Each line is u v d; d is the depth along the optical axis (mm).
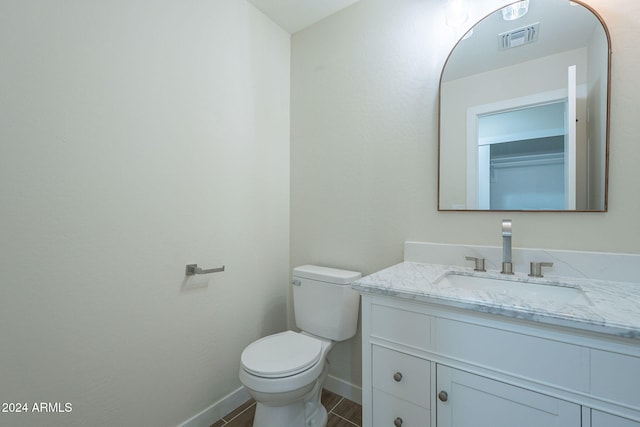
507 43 1274
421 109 1489
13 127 917
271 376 1171
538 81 1209
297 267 1852
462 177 1366
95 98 1098
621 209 1060
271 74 1891
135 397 1216
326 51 1854
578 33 1138
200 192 1468
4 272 908
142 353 1239
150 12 1268
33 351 961
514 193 1255
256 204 1785
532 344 770
